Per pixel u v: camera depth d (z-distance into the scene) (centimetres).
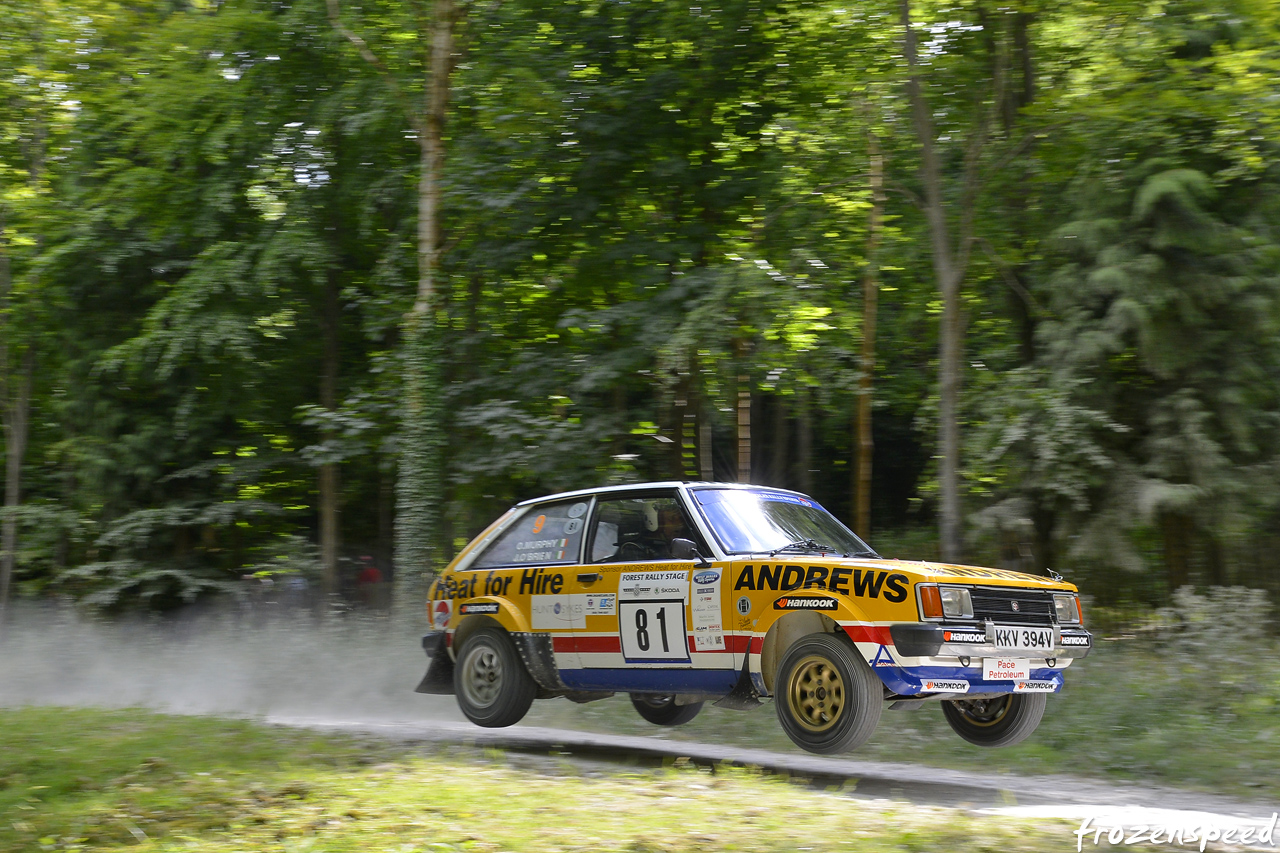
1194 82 1377
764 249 1717
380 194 1767
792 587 735
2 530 2031
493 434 1547
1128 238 1525
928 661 685
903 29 1452
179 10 1861
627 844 500
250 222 1878
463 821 545
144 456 1980
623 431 1611
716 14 1623
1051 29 1512
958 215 1623
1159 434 1572
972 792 707
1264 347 1566
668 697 946
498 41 1658
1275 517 1599
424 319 1612
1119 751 853
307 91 1802
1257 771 773
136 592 1914
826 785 722
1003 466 1588
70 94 1975
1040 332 1620
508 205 1591
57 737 785
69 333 1994
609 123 1627
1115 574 1633
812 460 2895
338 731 903
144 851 495
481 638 911
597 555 855
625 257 1650
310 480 2145
